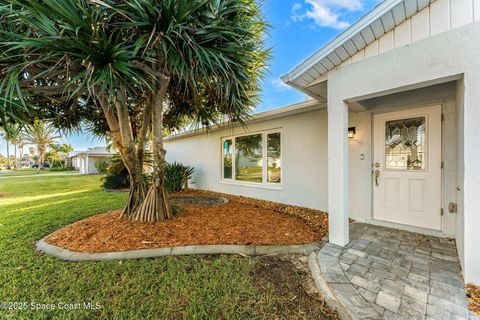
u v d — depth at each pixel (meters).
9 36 2.17
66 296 1.91
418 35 2.33
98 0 2.16
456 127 2.87
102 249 2.78
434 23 2.24
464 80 2.05
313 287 2.04
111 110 3.70
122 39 2.43
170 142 10.47
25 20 1.96
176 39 2.54
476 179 1.98
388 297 1.84
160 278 2.17
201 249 2.79
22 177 16.28
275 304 1.81
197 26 2.57
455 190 3.11
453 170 3.14
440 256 2.57
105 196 6.97
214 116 4.89
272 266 2.42
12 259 2.57
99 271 2.29
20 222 4.06
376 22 2.43
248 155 6.62
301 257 2.63
